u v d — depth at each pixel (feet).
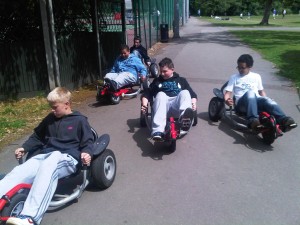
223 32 48.62
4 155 9.70
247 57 10.73
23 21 15.70
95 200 7.21
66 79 16.55
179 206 6.98
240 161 8.93
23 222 5.36
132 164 8.82
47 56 15.37
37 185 5.91
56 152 6.57
